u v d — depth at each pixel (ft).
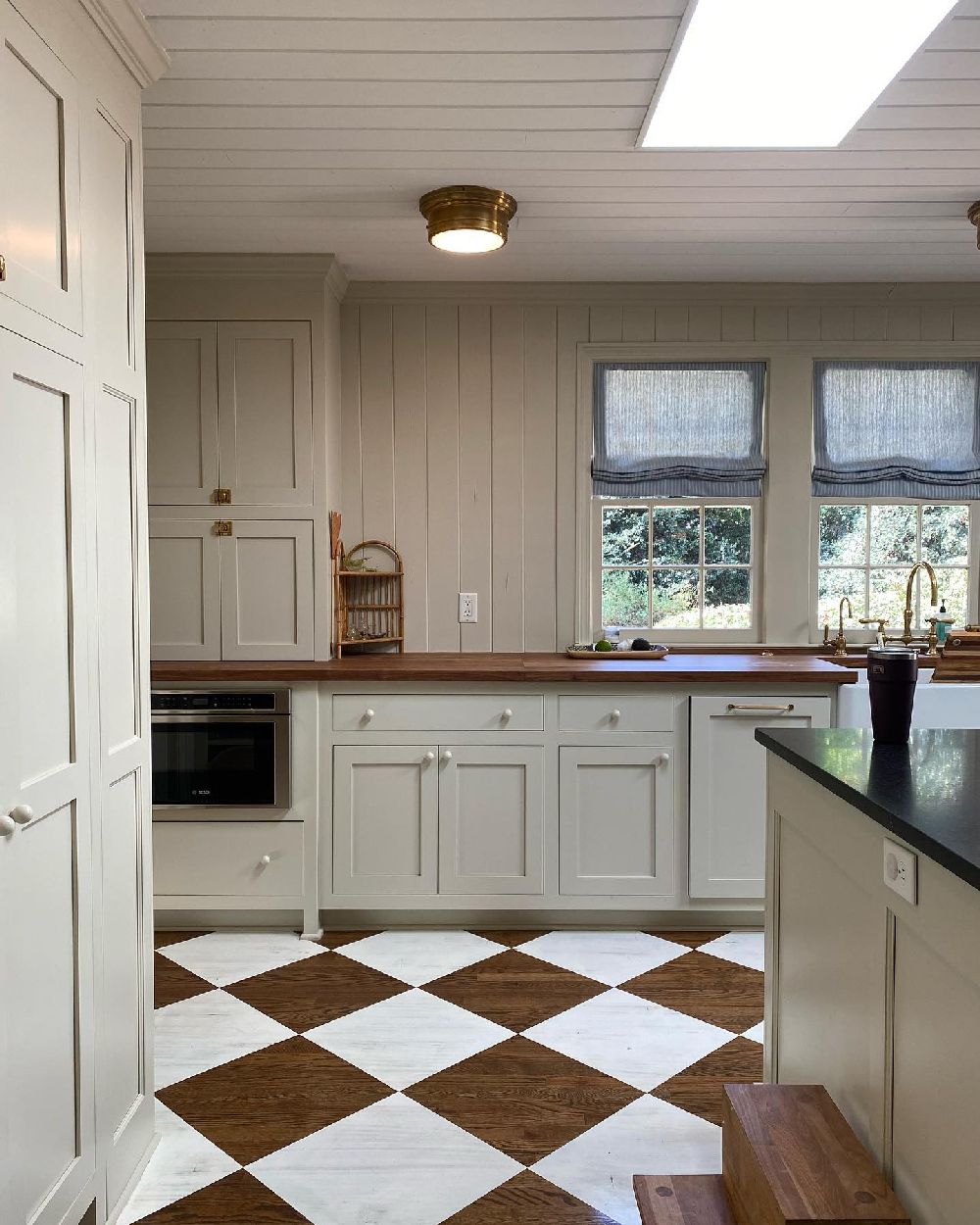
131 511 6.73
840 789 5.45
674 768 11.44
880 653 6.63
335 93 7.57
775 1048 6.92
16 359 4.98
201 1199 6.53
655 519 13.69
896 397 13.46
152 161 8.90
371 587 13.39
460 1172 6.80
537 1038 8.78
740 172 9.12
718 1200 5.61
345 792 11.49
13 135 4.98
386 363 13.26
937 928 4.37
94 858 6.01
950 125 8.07
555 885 11.50
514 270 12.50
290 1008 9.41
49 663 5.41
